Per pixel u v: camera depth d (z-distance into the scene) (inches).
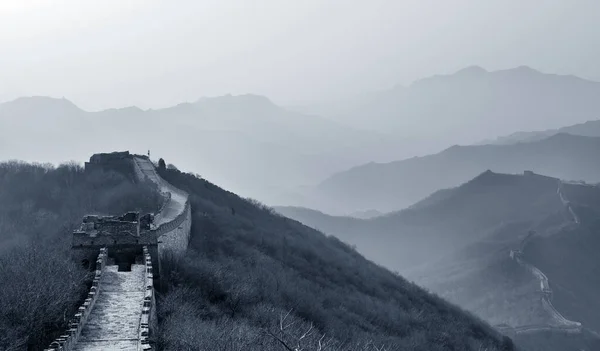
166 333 1439.5
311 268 3789.4
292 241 4293.8
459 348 3572.8
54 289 1529.3
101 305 1482.5
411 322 3587.6
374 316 3302.2
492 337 4510.3
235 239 3558.1
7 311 1406.3
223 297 2188.7
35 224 3484.3
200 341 1407.5
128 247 2016.5
